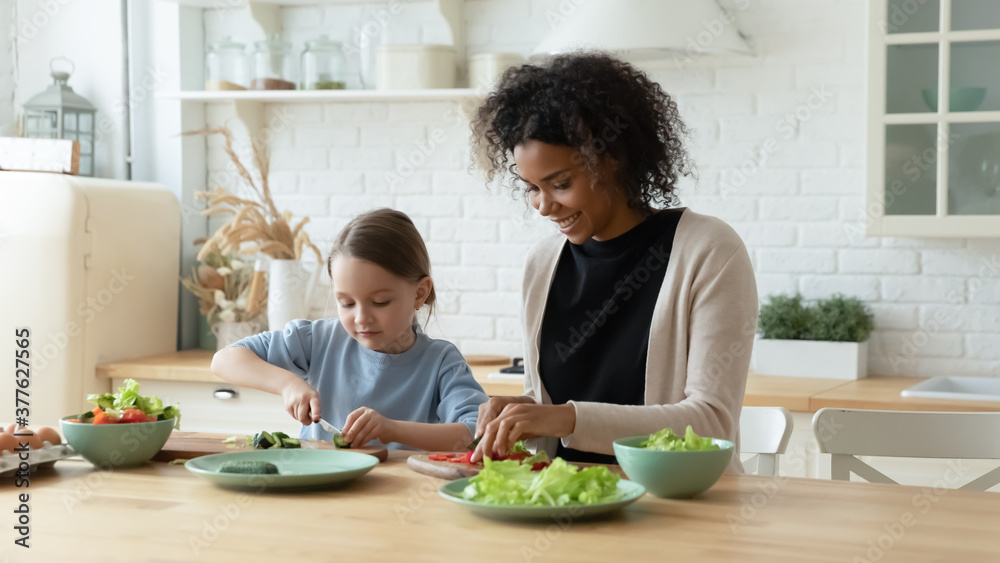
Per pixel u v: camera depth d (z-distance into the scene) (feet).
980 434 5.47
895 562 2.87
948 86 8.51
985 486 5.56
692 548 3.02
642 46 8.78
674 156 5.50
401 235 5.63
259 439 4.70
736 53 9.51
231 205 11.23
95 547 3.05
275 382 5.40
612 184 5.13
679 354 5.03
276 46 10.98
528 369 5.59
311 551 3.00
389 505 3.62
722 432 4.71
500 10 10.76
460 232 11.02
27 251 9.99
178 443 4.79
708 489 3.86
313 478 3.77
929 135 8.62
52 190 9.95
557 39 9.04
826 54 9.67
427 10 10.91
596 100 4.84
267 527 3.29
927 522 3.34
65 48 11.85
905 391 8.18
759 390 8.41
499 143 5.40
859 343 9.16
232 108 11.73
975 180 8.51
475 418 5.41
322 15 11.31
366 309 5.47
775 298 9.64
